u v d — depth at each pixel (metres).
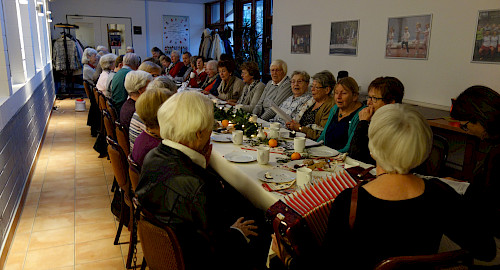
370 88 2.49
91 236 2.94
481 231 1.16
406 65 5.00
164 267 1.44
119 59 5.77
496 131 1.37
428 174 2.31
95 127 6.08
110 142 2.36
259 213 2.38
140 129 2.57
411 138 1.10
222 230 1.51
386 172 1.19
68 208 3.44
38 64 6.52
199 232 1.45
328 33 6.43
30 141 4.41
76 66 10.55
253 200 2.06
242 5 10.17
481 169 1.57
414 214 1.11
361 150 2.47
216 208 1.49
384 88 2.40
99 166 4.66
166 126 1.55
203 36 10.49
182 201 1.45
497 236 1.40
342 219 1.18
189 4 12.91
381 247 1.13
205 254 1.47
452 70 4.40
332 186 1.52
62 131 6.47
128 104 3.34
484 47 4.01
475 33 4.09
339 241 1.18
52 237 2.92
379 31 5.38
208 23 13.04
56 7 11.50
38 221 3.18
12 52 4.17
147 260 1.53
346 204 1.18
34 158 4.59
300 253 1.38
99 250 2.75
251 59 9.09
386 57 5.30
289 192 1.90
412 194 1.13
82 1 11.73
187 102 1.54
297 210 1.43
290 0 7.40
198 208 1.44
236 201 2.62
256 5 9.45
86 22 11.90
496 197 1.45
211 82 6.21
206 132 1.59
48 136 6.11
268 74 9.05
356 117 2.87
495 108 1.36
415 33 4.82
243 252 1.67
